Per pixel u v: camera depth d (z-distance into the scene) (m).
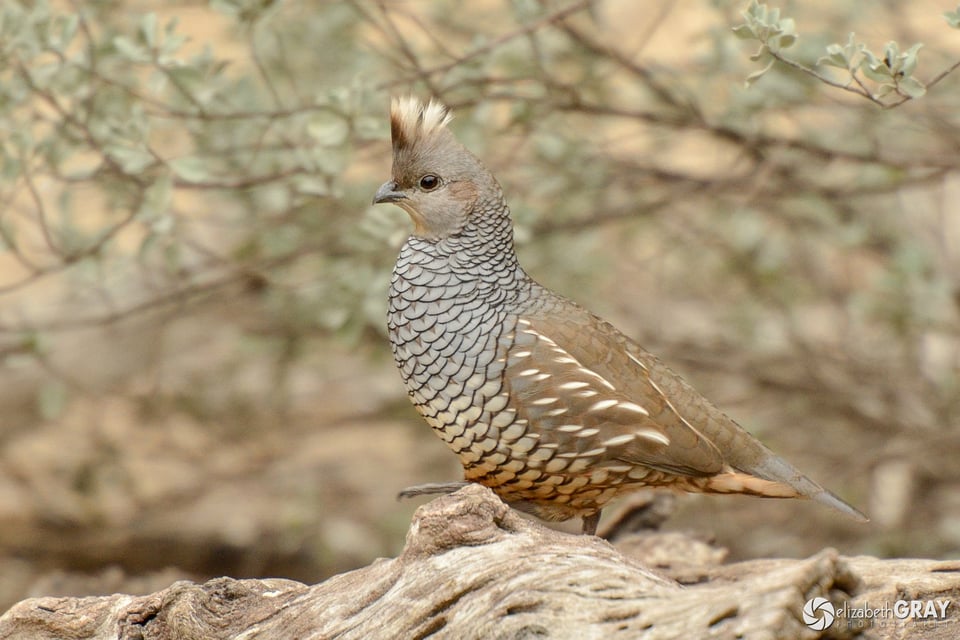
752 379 14.12
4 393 16.84
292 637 6.92
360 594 6.91
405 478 16.28
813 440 14.44
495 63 11.42
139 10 12.70
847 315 14.09
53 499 16.16
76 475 15.87
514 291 8.46
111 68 10.75
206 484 16.22
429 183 8.48
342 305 11.90
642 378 8.39
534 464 8.21
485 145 11.85
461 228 8.45
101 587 13.39
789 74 11.10
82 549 15.90
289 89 12.50
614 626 5.94
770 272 13.65
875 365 13.83
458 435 8.30
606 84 12.48
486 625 6.22
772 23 8.30
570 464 8.19
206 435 16.72
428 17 13.01
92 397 16.00
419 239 8.52
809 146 11.87
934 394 13.73
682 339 14.50
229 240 14.44
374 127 10.07
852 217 13.39
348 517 15.98
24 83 10.12
